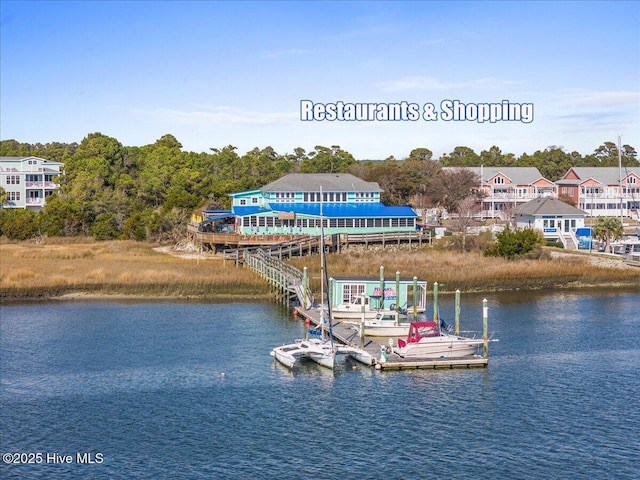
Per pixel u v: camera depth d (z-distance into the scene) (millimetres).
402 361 58719
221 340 67562
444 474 40531
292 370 58594
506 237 106812
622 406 50406
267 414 49094
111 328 72188
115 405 50719
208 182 163500
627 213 165750
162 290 88875
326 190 128500
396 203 157250
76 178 154375
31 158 159250
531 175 169625
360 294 77000
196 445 44344
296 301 85562
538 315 78812
